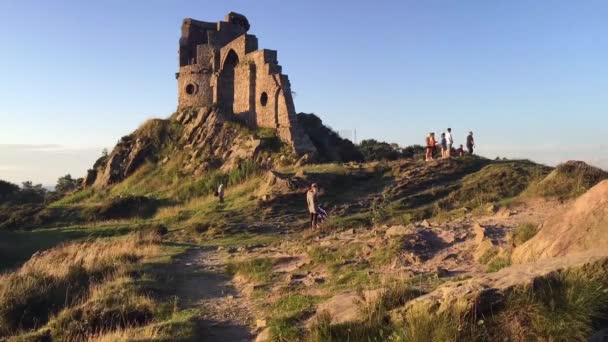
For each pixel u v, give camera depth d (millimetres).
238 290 12695
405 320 6840
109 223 36719
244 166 43719
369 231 16703
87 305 11609
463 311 6387
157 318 10570
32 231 34875
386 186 31375
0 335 12078
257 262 15000
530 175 27016
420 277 9680
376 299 7672
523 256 9266
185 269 15742
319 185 32219
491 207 16859
